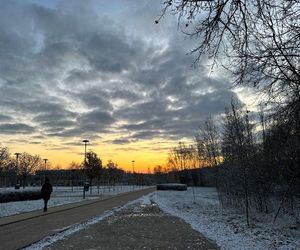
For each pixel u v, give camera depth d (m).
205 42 5.00
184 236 12.80
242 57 5.89
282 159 16.89
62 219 17.94
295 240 12.08
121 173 116.25
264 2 4.81
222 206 27.05
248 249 10.40
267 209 20.70
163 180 127.50
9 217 18.31
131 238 12.23
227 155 24.98
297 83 6.64
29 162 88.75
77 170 99.44
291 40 6.04
